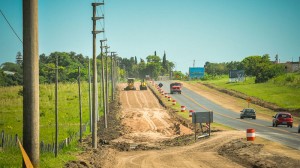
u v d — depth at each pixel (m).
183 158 31.77
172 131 66.06
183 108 95.12
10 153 29.70
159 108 107.25
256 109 100.25
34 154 14.78
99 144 47.78
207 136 49.12
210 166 27.12
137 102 119.62
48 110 89.12
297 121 76.50
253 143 38.97
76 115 83.25
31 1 14.39
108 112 88.06
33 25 14.47
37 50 14.62
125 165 28.50
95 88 44.31
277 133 49.94
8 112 82.44
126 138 57.06
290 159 28.59
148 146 45.06
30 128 14.68
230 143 40.34
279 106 101.25
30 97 14.59
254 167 26.59
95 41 46.09
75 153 34.62
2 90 113.81
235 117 83.75
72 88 128.75
